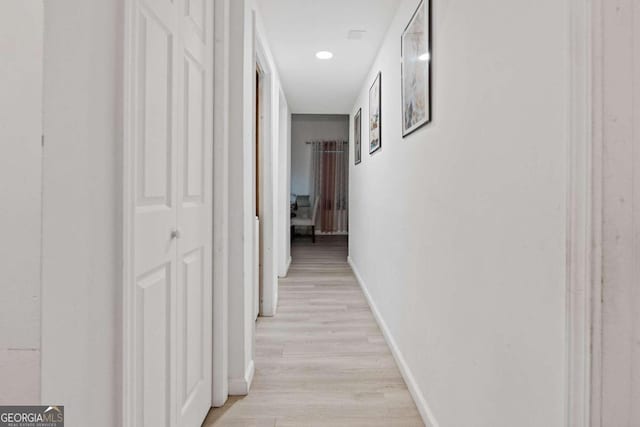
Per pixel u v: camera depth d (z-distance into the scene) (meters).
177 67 1.38
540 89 0.91
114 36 0.93
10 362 0.69
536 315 0.93
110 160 0.92
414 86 2.04
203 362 1.74
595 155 0.76
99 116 0.87
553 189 0.86
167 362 1.31
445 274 1.57
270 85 3.43
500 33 1.11
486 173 1.20
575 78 0.78
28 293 0.69
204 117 1.72
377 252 3.30
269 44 3.18
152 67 1.16
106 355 0.92
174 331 1.37
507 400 1.07
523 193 0.99
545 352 0.90
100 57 0.87
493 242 1.16
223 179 1.89
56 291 0.73
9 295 0.69
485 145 1.21
